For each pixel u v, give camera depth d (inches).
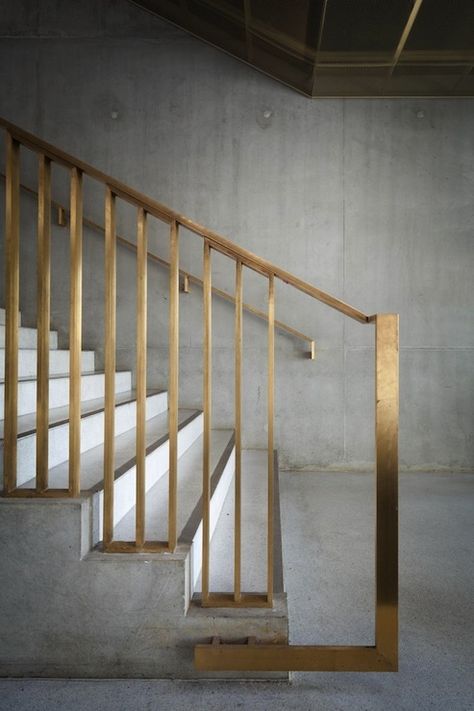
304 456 170.4
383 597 57.9
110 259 63.9
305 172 172.1
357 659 57.9
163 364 170.7
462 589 83.2
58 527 59.6
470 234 170.7
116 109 172.9
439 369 170.2
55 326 170.2
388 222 171.5
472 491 145.7
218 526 97.4
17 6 172.7
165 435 107.8
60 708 53.9
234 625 59.1
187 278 164.6
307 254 171.5
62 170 170.7
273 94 172.7
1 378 94.8
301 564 92.9
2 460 65.4
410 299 170.7
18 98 172.6
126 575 59.5
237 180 172.2
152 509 80.1
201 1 150.2
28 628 59.7
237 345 62.9
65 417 86.4
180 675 59.4
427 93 168.9
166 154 172.4
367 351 170.2
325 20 136.9
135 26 172.7
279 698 55.7
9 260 64.4
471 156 170.9
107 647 59.5
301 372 171.0
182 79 173.2
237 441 62.3
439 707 54.2
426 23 136.6
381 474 57.7
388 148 171.6
